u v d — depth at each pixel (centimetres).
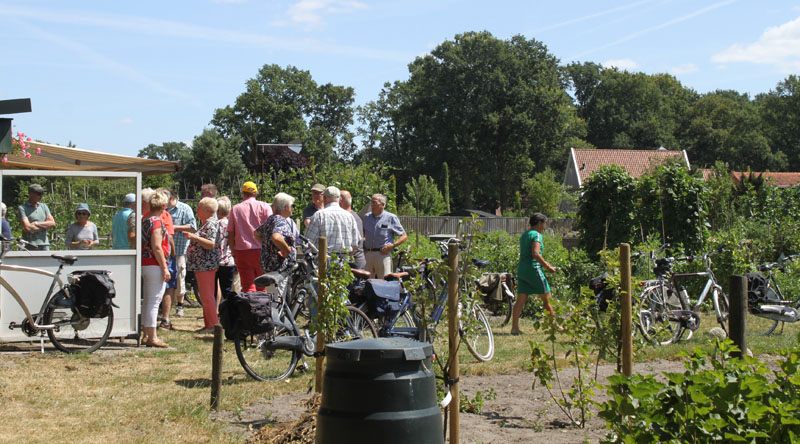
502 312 1191
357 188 1538
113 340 898
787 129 8869
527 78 6538
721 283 1296
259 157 1781
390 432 350
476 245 520
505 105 6369
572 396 555
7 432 514
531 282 1039
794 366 364
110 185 868
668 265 986
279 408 593
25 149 1157
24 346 833
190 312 1235
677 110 9106
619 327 538
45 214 844
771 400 340
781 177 6131
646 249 1227
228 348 868
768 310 1038
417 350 362
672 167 1535
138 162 1315
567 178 6381
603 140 8438
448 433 508
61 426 534
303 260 749
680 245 1434
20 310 816
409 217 4056
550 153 6844
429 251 1467
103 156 1272
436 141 6562
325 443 360
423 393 364
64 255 840
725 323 1120
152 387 660
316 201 1064
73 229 851
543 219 1044
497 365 776
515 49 6569
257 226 941
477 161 6444
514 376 728
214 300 988
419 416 358
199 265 977
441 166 6569
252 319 677
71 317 814
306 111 7144
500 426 540
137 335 870
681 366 775
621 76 8488
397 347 361
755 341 962
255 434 510
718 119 8950
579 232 1669
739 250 1339
